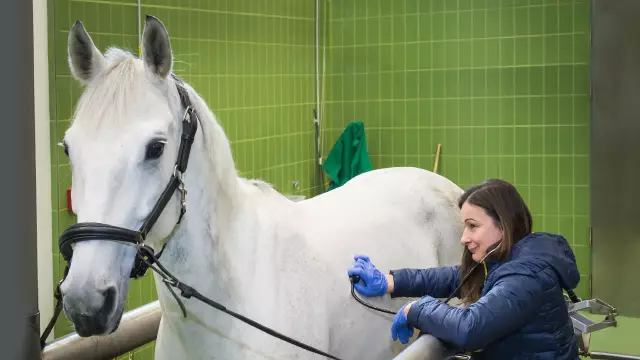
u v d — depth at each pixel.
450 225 2.54
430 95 5.04
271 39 4.57
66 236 1.44
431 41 5.01
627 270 4.39
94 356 1.91
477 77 4.92
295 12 4.84
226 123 4.14
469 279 2.02
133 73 1.54
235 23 4.19
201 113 1.67
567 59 4.72
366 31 5.17
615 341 3.76
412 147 5.12
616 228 4.38
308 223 2.06
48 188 3.12
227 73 4.13
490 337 1.71
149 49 1.55
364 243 2.15
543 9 4.73
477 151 4.96
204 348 1.73
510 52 4.83
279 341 1.76
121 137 1.47
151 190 1.51
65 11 3.13
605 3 4.28
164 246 1.64
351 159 5.02
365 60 5.19
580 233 4.78
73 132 1.48
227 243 1.72
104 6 3.31
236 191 1.78
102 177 1.44
